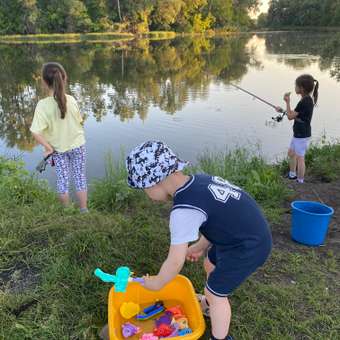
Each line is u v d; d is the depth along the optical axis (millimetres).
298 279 2992
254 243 2082
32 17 47531
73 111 3979
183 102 12391
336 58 23531
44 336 2350
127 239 3209
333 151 6477
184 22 58469
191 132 9086
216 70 19609
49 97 3898
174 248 1976
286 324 2527
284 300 2730
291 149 5395
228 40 45844
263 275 3027
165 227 3689
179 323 2467
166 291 2748
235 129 9266
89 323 2469
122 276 2283
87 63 23125
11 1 47844
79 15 49312
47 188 4781
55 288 2674
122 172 5211
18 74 18281
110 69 20531
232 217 2047
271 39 46344
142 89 14797
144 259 3023
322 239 3537
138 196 4617
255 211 2143
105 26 50562
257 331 2475
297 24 70625
